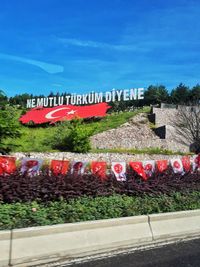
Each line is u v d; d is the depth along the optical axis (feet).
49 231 26.45
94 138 169.07
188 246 31.01
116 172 41.39
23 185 33.60
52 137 151.12
